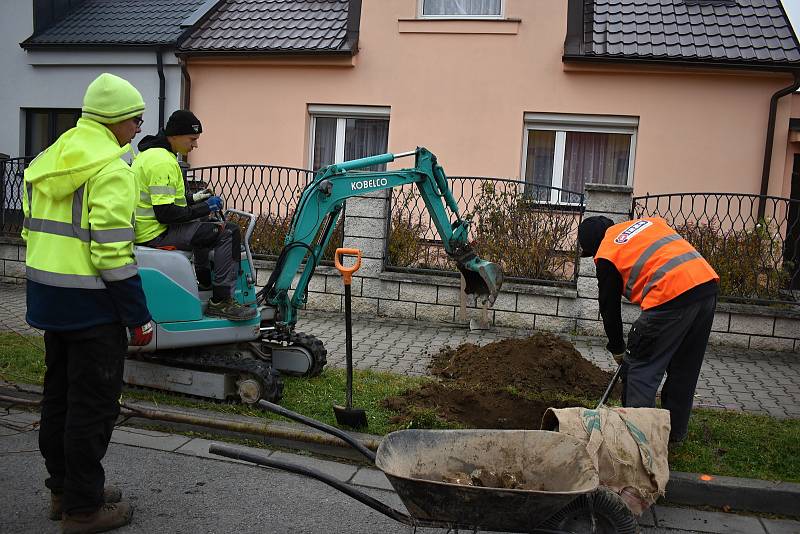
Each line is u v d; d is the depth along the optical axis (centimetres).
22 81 1308
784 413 578
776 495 434
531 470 345
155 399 557
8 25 1301
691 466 459
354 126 1180
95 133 359
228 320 553
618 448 372
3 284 1040
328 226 629
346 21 1188
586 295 827
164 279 531
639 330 443
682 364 462
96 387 361
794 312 782
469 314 859
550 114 1090
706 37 1055
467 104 1105
